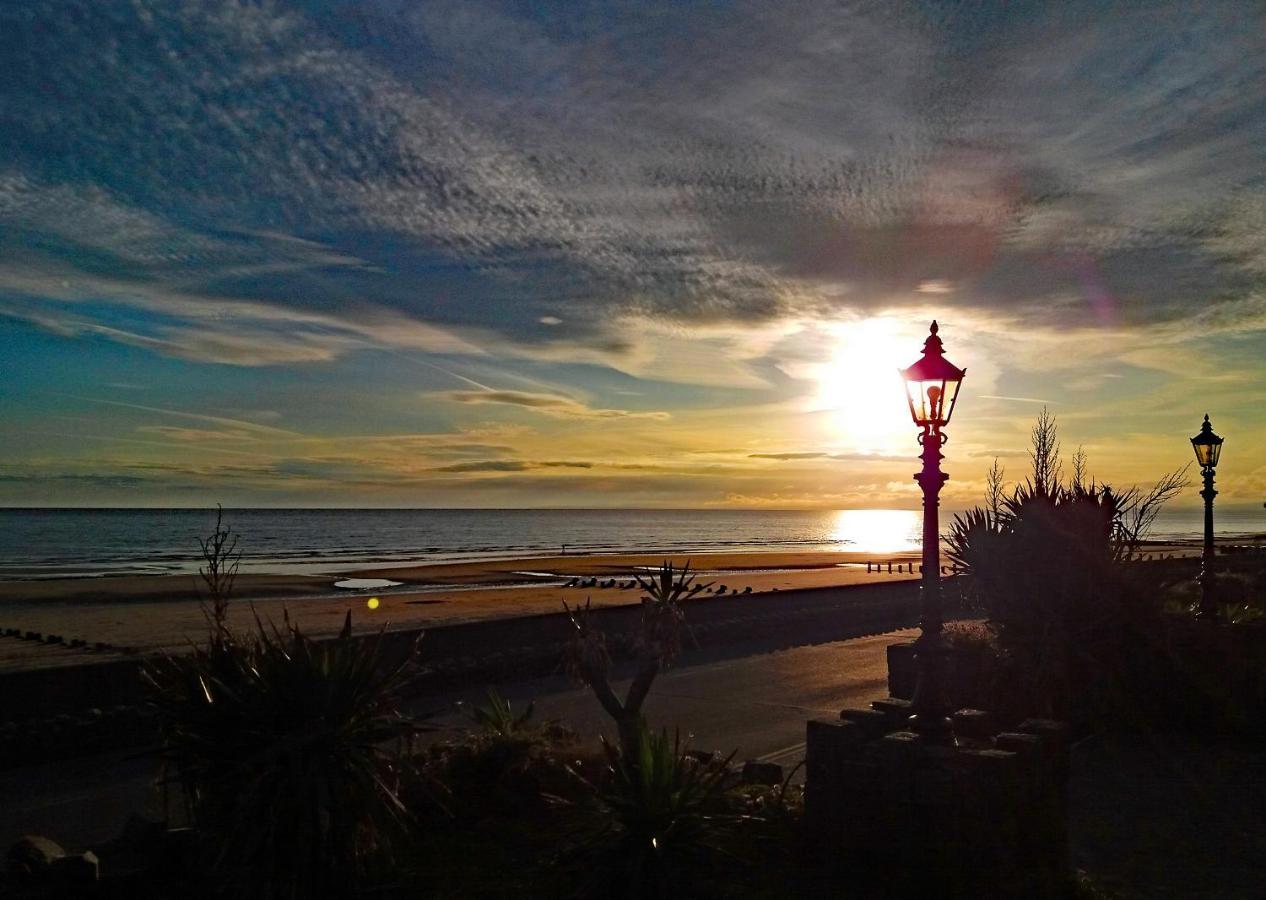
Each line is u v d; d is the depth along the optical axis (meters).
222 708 6.07
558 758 7.91
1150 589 11.56
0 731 10.02
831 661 17.64
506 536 144.62
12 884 5.89
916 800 5.93
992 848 5.79
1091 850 7.05
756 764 8.13
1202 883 6.38
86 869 5.92
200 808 6.17
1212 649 10.98
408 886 6.05
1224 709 10.85
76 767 10.04
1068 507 11.73
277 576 52.06
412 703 13.27
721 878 6.05
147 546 100.19
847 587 26.88
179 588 42.28
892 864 6.00
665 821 6.03
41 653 18.62
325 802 5.85
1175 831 7.48
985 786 5.82
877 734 6.73
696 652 18.80
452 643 15.02
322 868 5.91
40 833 7.95
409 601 35.25
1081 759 9.83
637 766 6.28
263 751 5.87
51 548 95.50
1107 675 11.13
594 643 7.71
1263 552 46.88
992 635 12.65
